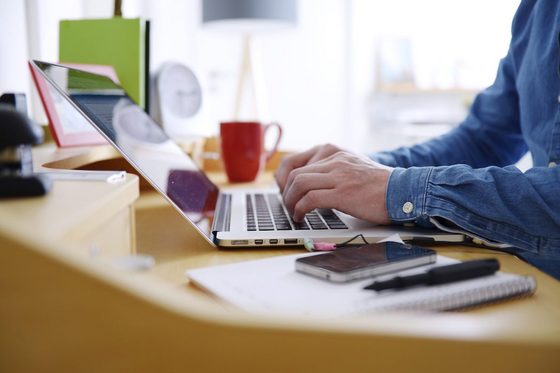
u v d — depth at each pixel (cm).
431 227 55
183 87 131
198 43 242
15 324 25
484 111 97
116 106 67
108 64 101
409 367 24
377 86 262
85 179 43
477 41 260
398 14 261
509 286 35
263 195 83
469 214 52
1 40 91
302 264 39
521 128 88
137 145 60
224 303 33
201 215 58
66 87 53
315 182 57
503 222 51
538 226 51
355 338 24
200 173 83
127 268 27
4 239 24
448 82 264
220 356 25
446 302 33
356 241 52
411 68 263
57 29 122
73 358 25
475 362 24
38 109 110
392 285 35
